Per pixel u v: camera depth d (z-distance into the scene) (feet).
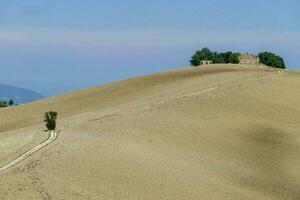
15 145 413.18
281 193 383.65
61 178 316.60
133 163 367.66
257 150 460.55
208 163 412.57
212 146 453.17
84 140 414.82
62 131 456.45
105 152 382.42
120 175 340.59
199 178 371.76
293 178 412.16
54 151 376.07
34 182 302.45
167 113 527.40
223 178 387.55
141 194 317.42
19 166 337.52
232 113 544.62
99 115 536.01
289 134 506.89
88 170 339.36
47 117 469.16
